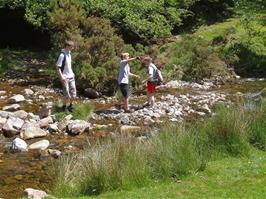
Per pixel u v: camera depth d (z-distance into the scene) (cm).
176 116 1656
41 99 1948
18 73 2517
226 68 2573
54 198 864
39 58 2955
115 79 2064
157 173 934
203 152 1030
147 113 1691
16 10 3397
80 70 2052
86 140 1377
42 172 1103
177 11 3109
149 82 1803
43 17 2430
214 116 1139
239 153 1051
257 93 2059
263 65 2686
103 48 2111
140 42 2933
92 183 891
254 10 2897
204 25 3497
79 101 1933
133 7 2692
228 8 3409
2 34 3491
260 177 907
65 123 1502
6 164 1166
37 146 1302
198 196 827
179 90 2194
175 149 969
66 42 1617
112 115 1686
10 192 982
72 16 2236
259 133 1119
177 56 2605
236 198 809
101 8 2553
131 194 852
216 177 916
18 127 1462
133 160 923
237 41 2894
